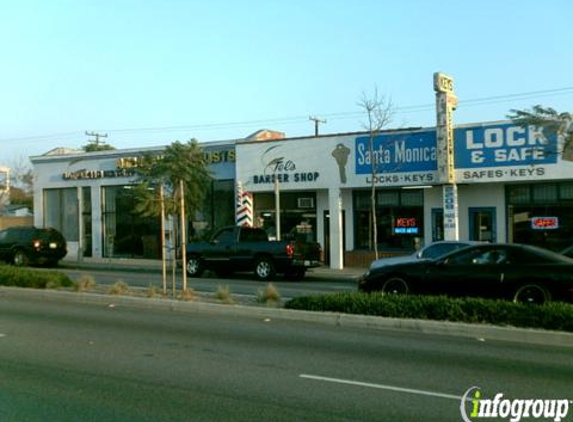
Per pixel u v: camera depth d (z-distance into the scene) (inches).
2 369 341.7
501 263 535.2
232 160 1193.4
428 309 465.7
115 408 271.1
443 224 989.2
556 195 909.2
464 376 323.9
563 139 790.5
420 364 350.3
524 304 450.9
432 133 960.9
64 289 666.2
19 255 1163.9
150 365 349.4
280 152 1103.0
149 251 1295.5
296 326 474.3
